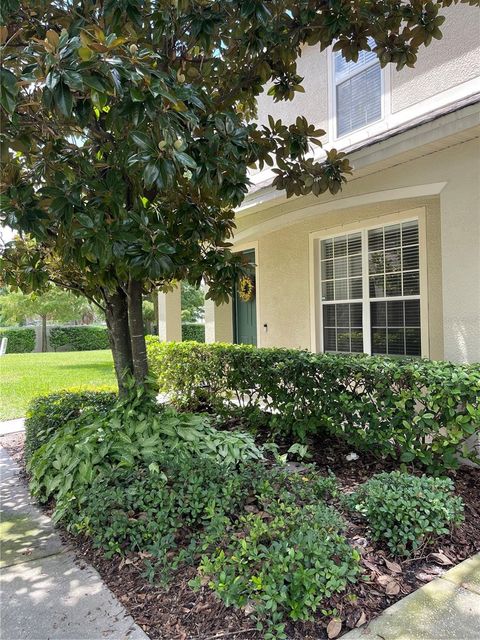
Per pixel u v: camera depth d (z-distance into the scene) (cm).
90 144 383
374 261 720
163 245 332
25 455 522
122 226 329
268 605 221
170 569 272
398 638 219
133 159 279
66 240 362
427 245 632
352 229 748
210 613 240
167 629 231
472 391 372
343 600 243
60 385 1145
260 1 330
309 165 452
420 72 653
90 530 309
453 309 462
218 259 440
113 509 314
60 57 237
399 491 313
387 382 429
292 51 411
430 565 283
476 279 443
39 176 369
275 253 923
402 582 265
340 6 376
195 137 341
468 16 593
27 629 234
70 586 274
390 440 446
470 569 278
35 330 2611
